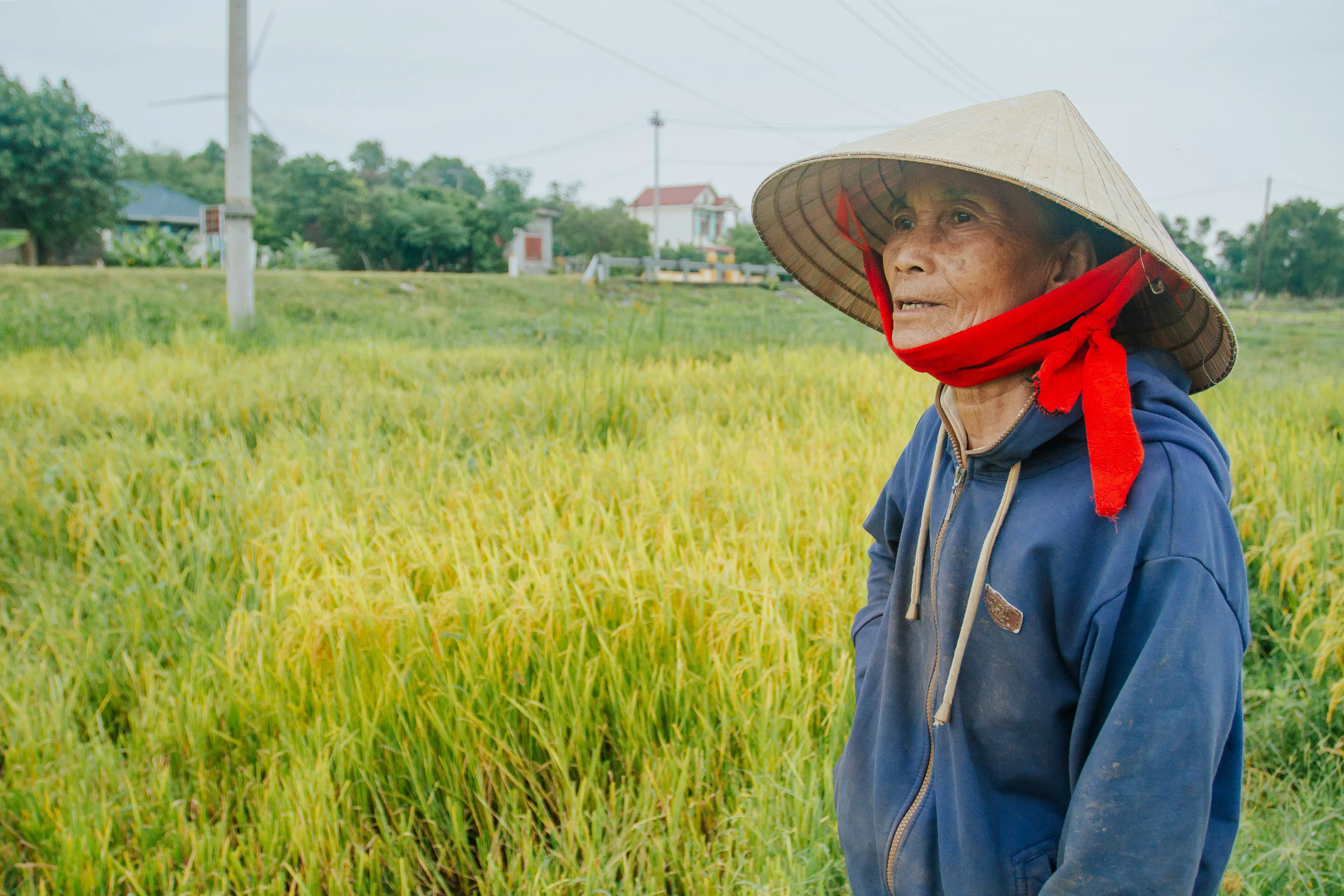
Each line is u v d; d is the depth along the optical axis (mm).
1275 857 2234
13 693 2945
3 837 2488
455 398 6062
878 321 1856
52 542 4105
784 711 2699
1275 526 3430
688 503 3816
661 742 2719
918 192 1304
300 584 3182
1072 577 1135
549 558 3152
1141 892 994
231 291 10211
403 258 41281
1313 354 13156
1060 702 1193
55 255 29641
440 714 2719
